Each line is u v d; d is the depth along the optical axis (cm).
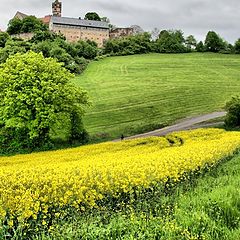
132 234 830
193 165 1633
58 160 2473
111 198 1230
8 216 1004
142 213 974
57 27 17488
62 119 4200
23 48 10188
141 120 5797
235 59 12250
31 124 3947
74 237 845
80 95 4409
